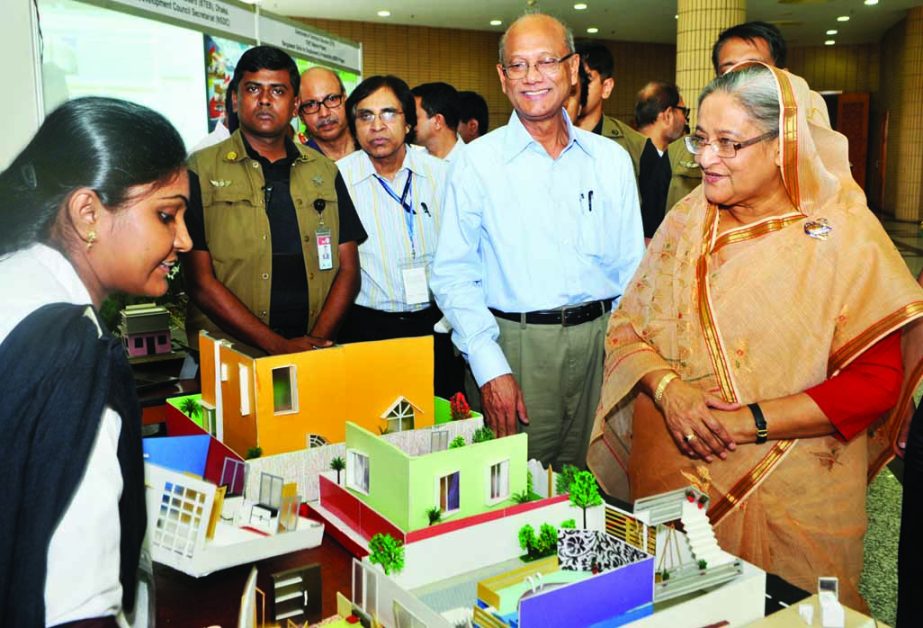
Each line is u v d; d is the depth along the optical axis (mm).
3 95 2475
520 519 1237
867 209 1483
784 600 1126
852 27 16047
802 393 1472
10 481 745
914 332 1486
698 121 1465
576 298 2084
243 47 3879
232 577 1260
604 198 2094
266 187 2531
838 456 1503
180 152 920
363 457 1335
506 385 1949
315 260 2582
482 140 2080
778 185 1485
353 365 1550
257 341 2363
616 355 1723
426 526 1236
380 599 1077
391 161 3051
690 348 1571
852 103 18453
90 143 862
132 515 855
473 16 13781
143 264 909
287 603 1143
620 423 1853
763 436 1473
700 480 1571
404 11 13273
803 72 18984
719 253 1557
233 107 3613
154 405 2275
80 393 777
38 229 875
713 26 7711
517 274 2057
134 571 878
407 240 3070
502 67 2002
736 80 1422
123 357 864
